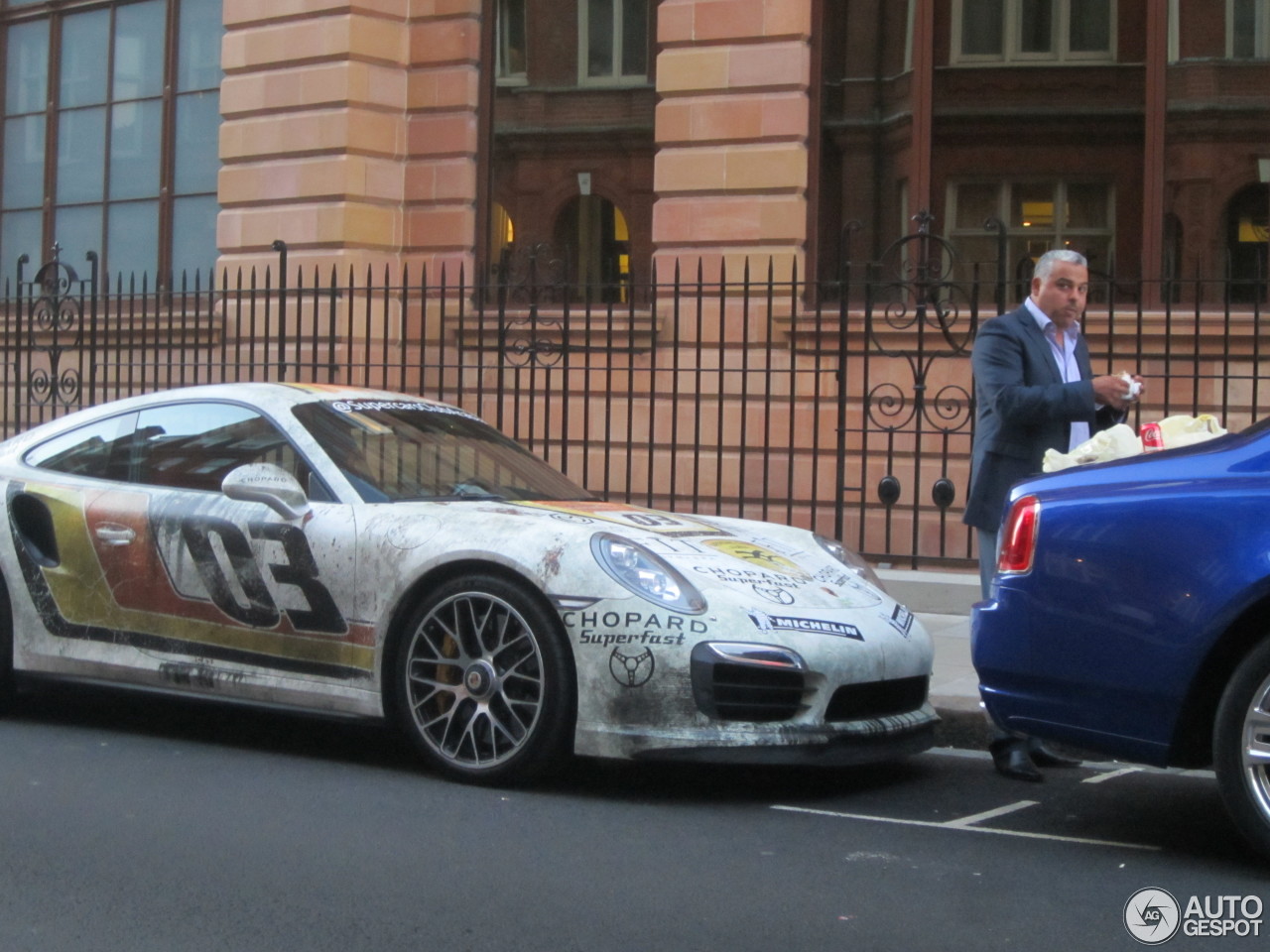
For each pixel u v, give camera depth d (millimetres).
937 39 11539
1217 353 10711
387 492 6250
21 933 4082
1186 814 5652
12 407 15180
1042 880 4707
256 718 7184
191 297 14375
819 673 5531
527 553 5648
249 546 6215
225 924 4160
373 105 13117
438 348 13102
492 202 13172
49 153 15672
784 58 11688
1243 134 10969
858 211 11734
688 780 6023
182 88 14672
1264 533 4570
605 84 12836
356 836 5066
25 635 6789
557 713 5570
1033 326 6461
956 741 6914
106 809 5387
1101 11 11219
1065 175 11305
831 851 5012
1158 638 4703
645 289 12500
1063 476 5035
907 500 11312
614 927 4180
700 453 11930
